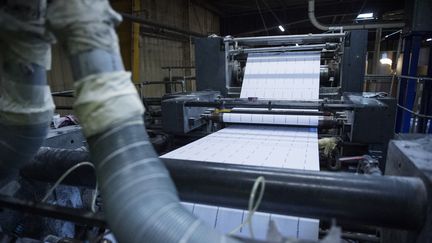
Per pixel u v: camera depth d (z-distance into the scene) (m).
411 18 3.42
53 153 0.95
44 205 0.73
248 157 1.41
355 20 6.20
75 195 1.28
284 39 2.51
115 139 0.48
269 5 7.16
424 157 0.76
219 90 2.55
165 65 6.19
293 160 1.35
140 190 0.45
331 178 0.73
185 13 6.71
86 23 0.47
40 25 0.56
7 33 0.55
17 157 0.70
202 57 2.55
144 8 5.16
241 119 1.93
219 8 7.81
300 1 6.68
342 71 2.25
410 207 0.66
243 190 0.76
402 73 3.74
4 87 0.62
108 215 0.46
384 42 7.34
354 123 1.53
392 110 1.51
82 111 0.48
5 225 1.01
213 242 0.41
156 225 0.42
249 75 2.53
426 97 3.53
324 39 2.50
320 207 0.72
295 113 1.70
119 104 0.48
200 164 0.83
